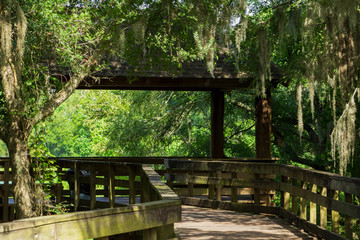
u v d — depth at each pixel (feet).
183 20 35.09
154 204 11.78
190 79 41.68
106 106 79.61
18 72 28.68
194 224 25.27
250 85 43.45
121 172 27.91
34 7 28.78
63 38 29.32
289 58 51.72
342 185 18.88
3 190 32.63
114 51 33.12
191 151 73.41
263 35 39.01
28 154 29.76
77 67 30.58
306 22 35.53
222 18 34.30
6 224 8.39
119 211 10.70
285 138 72.74
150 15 34.73
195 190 36.32
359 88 35.29
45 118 31.17
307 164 71.10
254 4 58.29
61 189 34.32
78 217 9.70
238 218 27.35
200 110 72.08
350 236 18.34
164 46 35.06
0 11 27.02
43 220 9.00
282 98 70.03
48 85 31.27
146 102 72.90
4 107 31.04
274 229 23.85
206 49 34.88
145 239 11.82
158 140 74.13
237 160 42.45
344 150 35.42
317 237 21.49
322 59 38.32
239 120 77.46
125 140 74.69
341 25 33.65
